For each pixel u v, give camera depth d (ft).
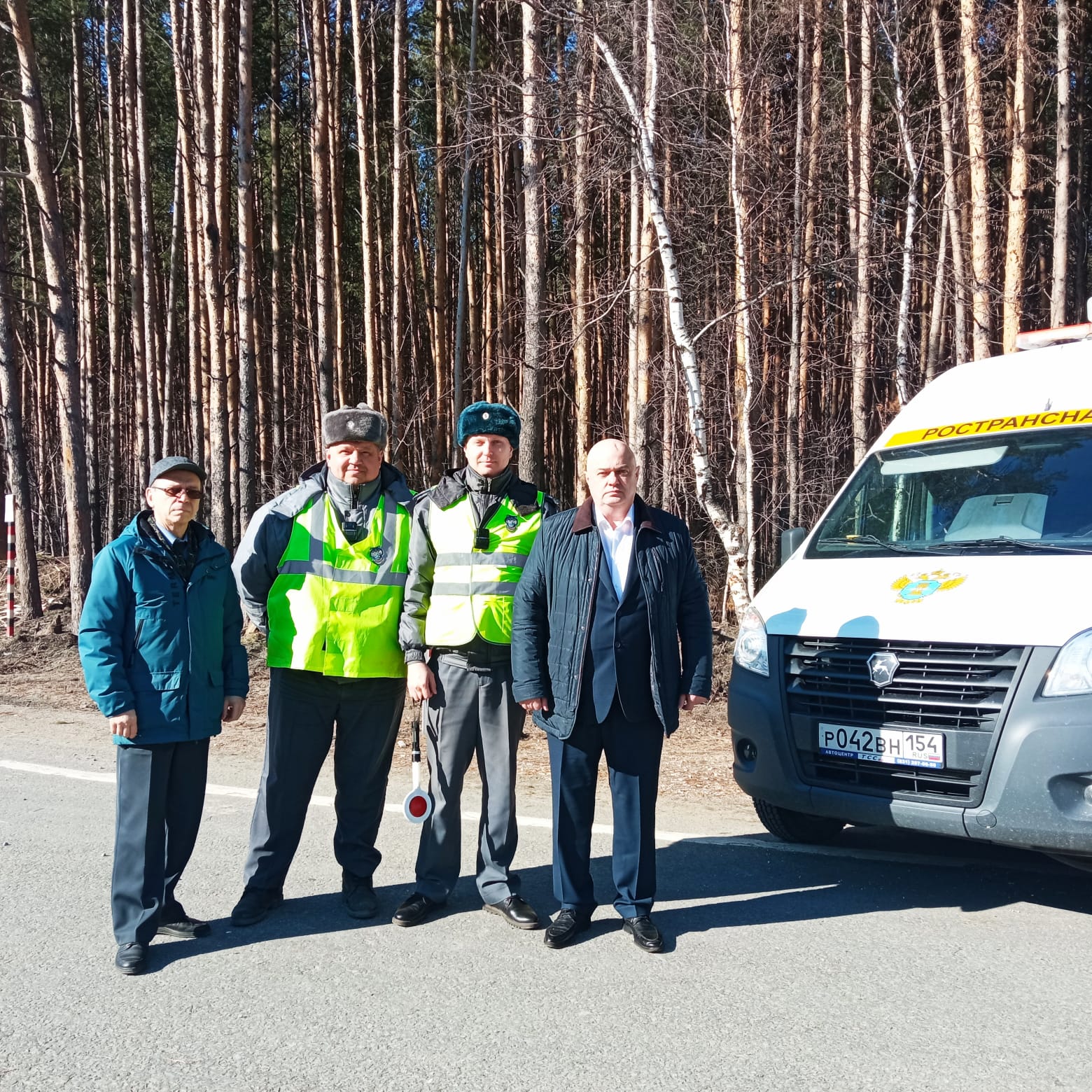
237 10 56.44
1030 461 16.71
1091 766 12.18
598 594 12.86
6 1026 10.43
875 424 53.21
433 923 13.52
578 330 38.73
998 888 14.78
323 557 13.82
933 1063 9.60
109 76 61.62
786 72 46.73
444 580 13.65
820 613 15.40
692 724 26.81
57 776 21.31
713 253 39.96
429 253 75.31
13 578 43.96
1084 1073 9.41
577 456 50.01
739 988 11.28
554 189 36.88
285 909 13.98
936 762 13.39
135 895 12.03
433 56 61.77
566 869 12.99
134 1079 9.35
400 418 51.65
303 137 70.13
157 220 80.28
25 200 72.84
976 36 38.63
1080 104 46.93
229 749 24.21
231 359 51.93
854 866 15.89
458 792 13.83
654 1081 9.28
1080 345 18.15
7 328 43.29
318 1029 10.34
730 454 46.52
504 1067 9.55
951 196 40.29
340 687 13.93
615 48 32.24
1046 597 13.56
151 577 12.42
